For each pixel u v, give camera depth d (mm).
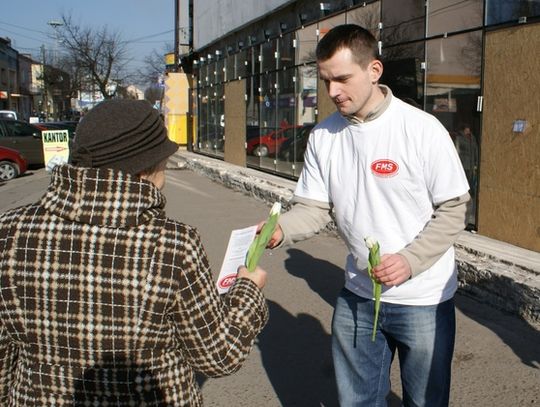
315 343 4801
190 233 1717
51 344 1669
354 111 2428
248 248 2145
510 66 6676
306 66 13078
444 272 2525
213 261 7359
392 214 2473
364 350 2645
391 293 2496
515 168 6633
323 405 3850
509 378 4086
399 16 9031
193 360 1739
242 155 17984
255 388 4074
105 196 1646
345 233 2639
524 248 6461
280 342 4824
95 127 1667
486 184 7105
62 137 14609
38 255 1657
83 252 1637
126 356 1653
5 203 12852
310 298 5867
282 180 13789
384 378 2707
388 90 2488
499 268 5484
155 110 1795
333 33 2395
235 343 1744
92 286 1627
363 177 2496
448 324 2543
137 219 1659
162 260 1646
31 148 20438
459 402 3783
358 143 2500
